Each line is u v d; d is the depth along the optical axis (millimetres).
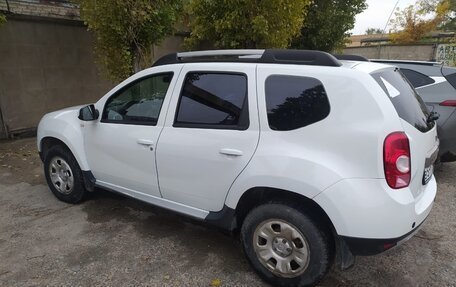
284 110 2713
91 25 6473
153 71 3496
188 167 3162
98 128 3889
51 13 9344
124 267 3148
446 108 4953
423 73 5395
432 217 4094
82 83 8930
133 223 3953
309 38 12453
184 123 3213
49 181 4523
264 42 7562
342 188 2438
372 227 2420
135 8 6328
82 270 3107
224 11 7438
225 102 2998
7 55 7473
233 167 2891
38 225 3910
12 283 2941
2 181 5266
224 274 3059
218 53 3266
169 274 3055
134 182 3656
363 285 2914
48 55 8164
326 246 2621
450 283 2938
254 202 3002
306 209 2664
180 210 3348
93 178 4137
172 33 7984
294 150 2625
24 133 7953
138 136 3498
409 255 3338
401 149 2443
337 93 2535
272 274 2848
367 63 2979
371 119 2434
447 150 5012
